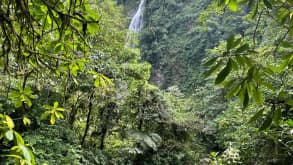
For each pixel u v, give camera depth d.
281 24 1.34
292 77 2.98
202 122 10.63
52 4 1.37
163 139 9.22
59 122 7.21
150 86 9.08
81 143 8.20
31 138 6.12
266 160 5.27
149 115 8.91
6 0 1.33
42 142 6.38
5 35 1.33
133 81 8.52
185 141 9.52
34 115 6.14
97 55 7.00
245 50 1.12
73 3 1.45
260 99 1.18
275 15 1.47
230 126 7.21
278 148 4.88
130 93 8.57
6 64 1.39
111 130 8.73
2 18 1.28
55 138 6.62
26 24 1.37
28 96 1.61
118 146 8.62
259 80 1.14
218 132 10.40
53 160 6.09
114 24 9.12
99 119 8.55
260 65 1.14
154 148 8.36
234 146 6.37
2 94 2.85
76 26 1.50
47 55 1.49
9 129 1.00
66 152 6.68
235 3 1.41
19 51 1.37
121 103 8.38
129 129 8.75
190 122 9.97
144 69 8.94
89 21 1.36
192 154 9.48
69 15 1.33
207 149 10.21
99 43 7.34
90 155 7.78
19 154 0.97
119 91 7.96
